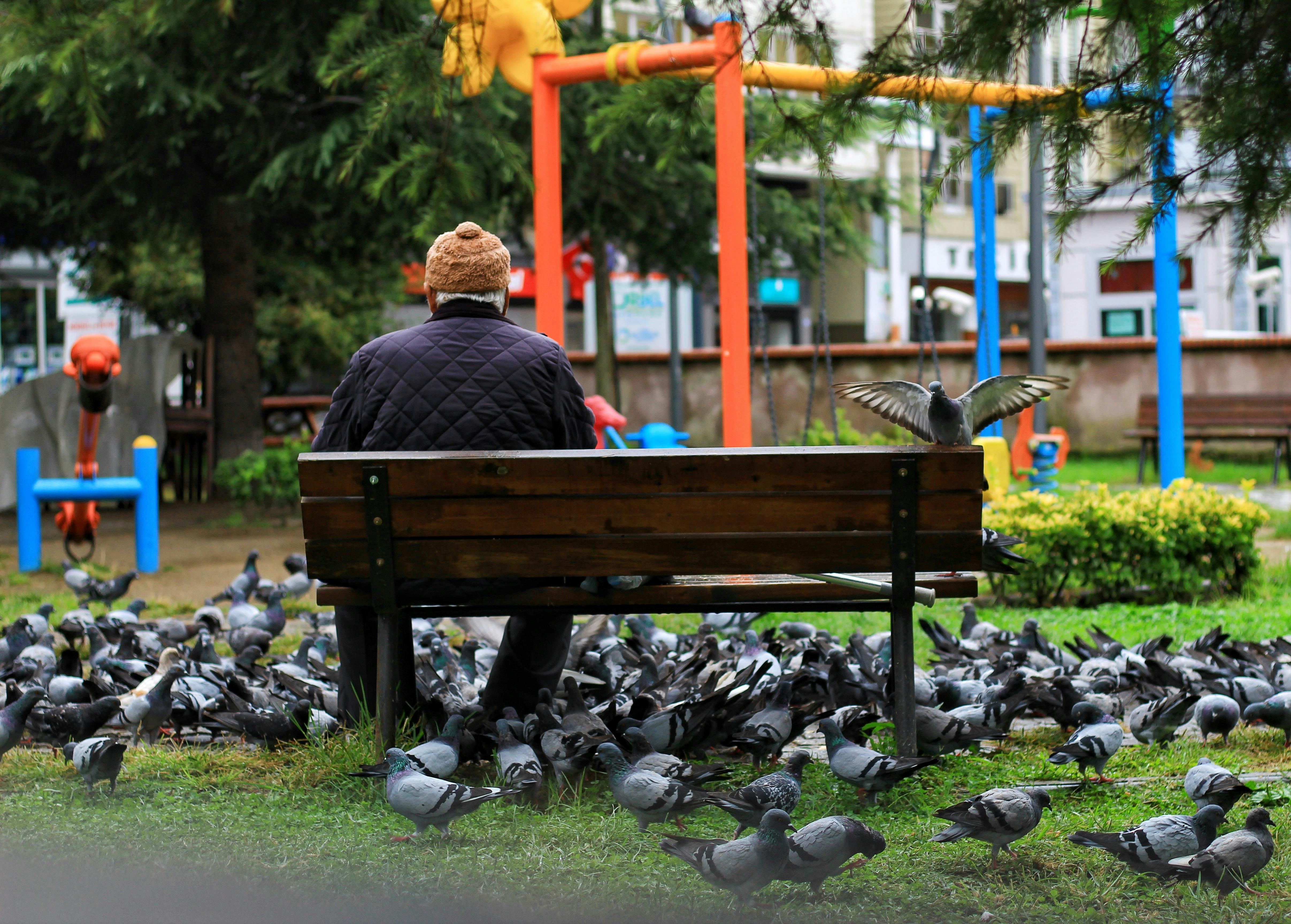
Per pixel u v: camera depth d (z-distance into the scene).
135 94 16.48
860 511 5.23
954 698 6.58
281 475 19.25
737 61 10.45
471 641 8.20
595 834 4.80
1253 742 6.39
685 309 43.38
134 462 17.62
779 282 48.22
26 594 12.60
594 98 18.75
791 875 4.11
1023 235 54.56
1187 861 4.27
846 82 5.38
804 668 6.82
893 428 27.48
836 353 28.55
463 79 11.15
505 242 30.28
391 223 18.55
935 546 5.28
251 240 22.48
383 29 8.42
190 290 30.53
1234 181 5.05
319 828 4.88
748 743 5.71
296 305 31.58
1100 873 4.41
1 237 23.70
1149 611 10.50
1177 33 4.86
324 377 36.88
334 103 18.73
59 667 7.66
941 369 27.98
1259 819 4.40
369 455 5.25
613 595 5.50
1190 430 24.17
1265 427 22.92
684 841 4.14
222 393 22.53
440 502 5.26
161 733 6.68
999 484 15.23
